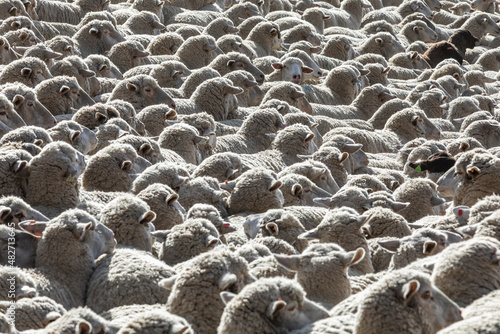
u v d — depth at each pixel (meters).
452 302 18.16
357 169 41.03
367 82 62.25
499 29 89.88
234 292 20.28
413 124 50.66
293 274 23.31
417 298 17.94
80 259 24.41
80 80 47.06
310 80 62.31
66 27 63.12
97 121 38.75
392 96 55.97
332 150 38.66
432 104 56.97
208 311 19.94
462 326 16.22
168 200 28.52
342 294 21.69
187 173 32.34
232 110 48.34
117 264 23.88
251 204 30.97
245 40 67.00
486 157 32.09
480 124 46.44
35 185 28.75
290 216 27.91
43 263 24.30
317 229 26.22
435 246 24.45
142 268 23.47
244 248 24.80
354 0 94.75
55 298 23.08
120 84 45.56
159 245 28.17
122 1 86.19
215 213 27.42
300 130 40.34
